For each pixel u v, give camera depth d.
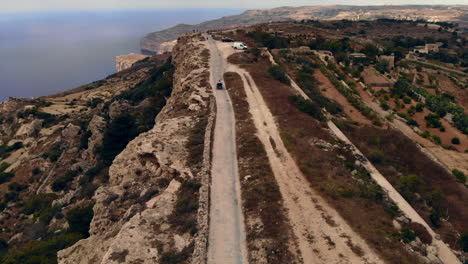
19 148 87.25
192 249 20.27
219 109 44.00
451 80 100.75
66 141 76.75
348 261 19.11
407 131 55.72
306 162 30.55
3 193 62.94
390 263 19.16
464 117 63.22
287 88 53.94
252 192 25.92
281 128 38.12
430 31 192.25
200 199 24.78
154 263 19.36
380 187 30.66
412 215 27.09
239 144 34.59
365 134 46.16
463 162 45.50
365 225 22.56
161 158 31.08
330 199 25.20
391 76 91.25
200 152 31.95
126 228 22.12
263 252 19.81
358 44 123.12
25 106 111.19
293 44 104.19
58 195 55.97
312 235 21.23
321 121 43.94
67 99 133.00
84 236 35.84
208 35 106.19
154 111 65.06
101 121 67.25
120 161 35.72
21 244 43.34
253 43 93.19
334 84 68.94
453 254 23.16
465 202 33.47
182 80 58.38
